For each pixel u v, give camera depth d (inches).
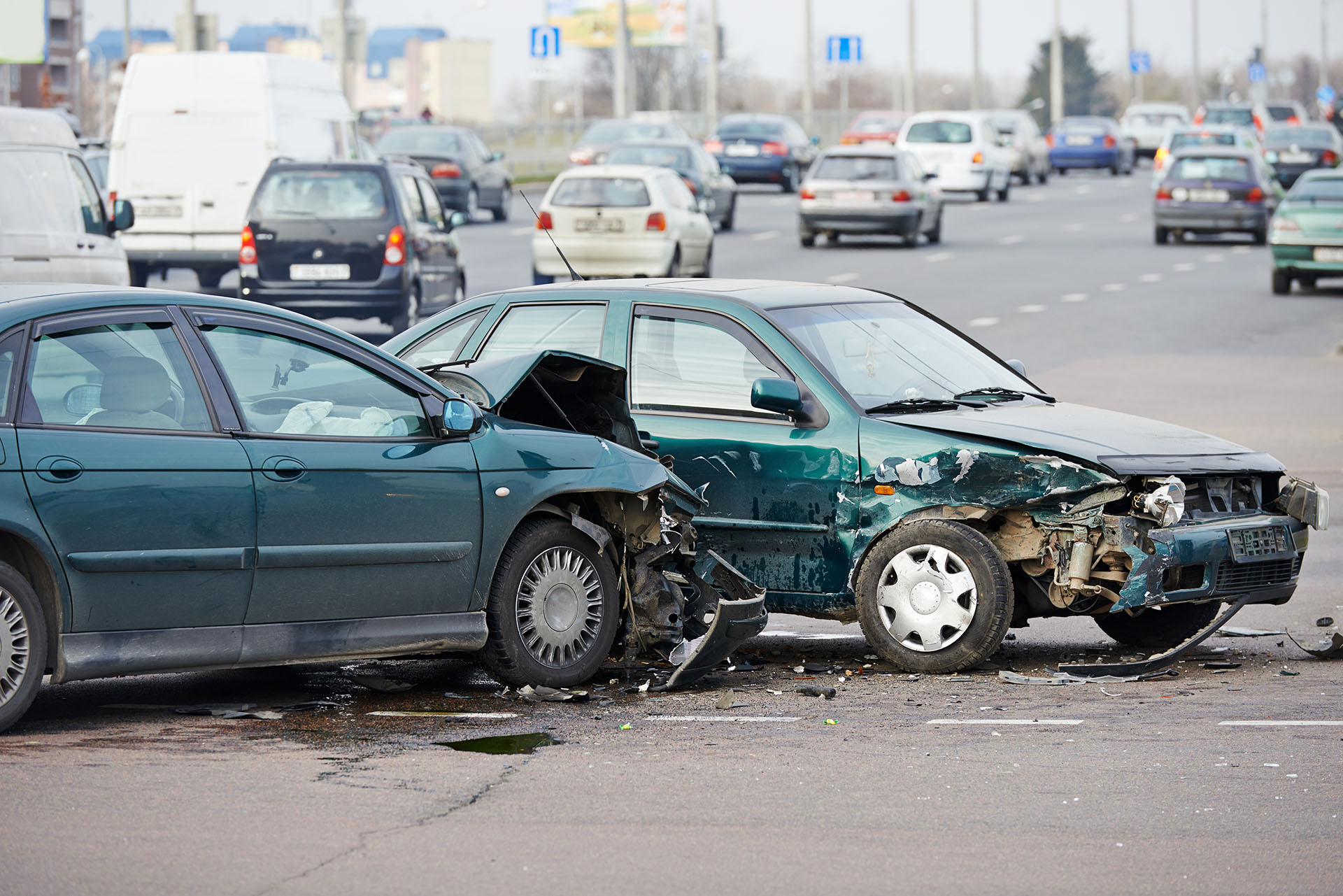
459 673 533.0
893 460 527.8
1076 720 468.4
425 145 2524.6
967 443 524.1
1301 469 930.7
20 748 420.5
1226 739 446.0
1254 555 538.6
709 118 5201.8
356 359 479.5
